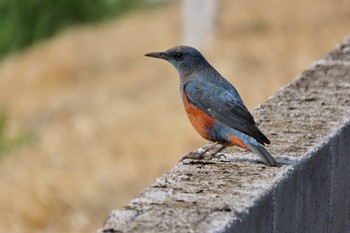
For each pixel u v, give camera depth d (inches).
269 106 310.8
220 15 1002.1
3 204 605.6
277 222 239.8
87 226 565.0
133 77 895.1
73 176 639.8
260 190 233.0
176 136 676.7
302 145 270.1
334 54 378.0
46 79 996.6
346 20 1000.2
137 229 209.2
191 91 292.7
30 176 657.0
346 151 295.0
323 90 329.1
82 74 978.7
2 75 1089.4
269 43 885.8
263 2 1139.9
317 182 268.2
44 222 574.9
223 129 277.7
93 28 1214.9
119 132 713.0
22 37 1221.1
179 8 1245.1
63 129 782.5
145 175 621.0
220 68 802.2
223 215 216.7
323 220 275.0
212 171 249.4
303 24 983.6
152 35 1076.5
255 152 260.2
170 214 217.3
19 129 839.1
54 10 1234.0
